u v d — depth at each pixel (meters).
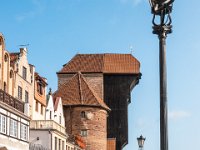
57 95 91.06
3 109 37.53
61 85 94.31
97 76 98.44
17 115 41.69
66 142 67.06
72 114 89.00
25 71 58.94
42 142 56.97
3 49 50.25
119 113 97.56
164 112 11.71
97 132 88.69
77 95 90.62
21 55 57.34
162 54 11.80
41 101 66.69
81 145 82.44
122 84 98.88
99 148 88.56
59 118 78.50
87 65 100.19
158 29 11.75
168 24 11.74
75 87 92.50
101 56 103.12
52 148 56.94
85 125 88.25
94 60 101.81
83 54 103.50
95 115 89.06
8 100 39.19
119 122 97.12
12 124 40.12
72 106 88.94
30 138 57.00
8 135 38.84
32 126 57.38
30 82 60.91
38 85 65.38
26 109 45.06
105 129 91.00
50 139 57.06
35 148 51.25
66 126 88.75
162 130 11.66
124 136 96.56
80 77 95.06
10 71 52.91
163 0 11.53
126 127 97.50
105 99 98.31
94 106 89.06
